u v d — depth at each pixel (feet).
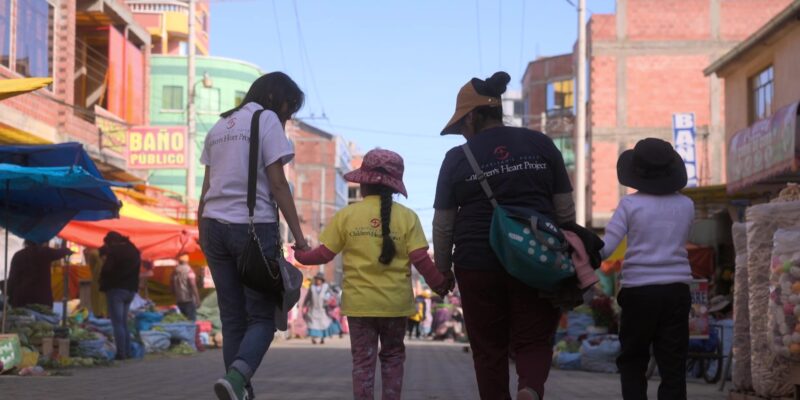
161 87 159.94
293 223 19.06
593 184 124.06
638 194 20.17
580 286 16.85
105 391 31.37
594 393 34.35
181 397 29.37
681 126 102.53
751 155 52.75
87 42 92.32
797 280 23.30
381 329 20.26
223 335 19.29
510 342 17.52
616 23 124.67
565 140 170.71
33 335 43.37
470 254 17.11
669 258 19.75
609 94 124.36
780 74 70.54
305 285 121.49
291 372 43.21
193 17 99.60
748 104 77.77
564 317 59.88
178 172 159.12
